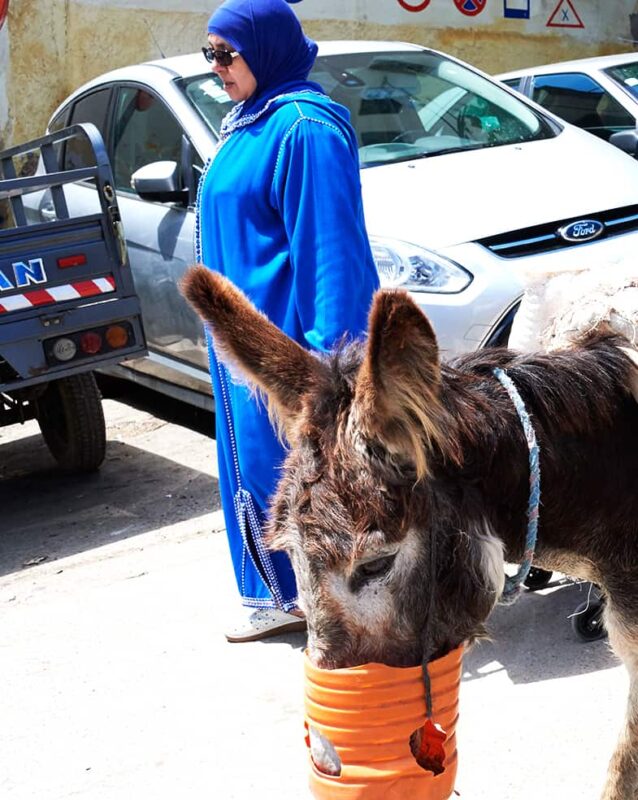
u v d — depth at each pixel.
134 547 5.14
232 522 3.97
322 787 2.14
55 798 3.31
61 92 10.41
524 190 5.22
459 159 5.59
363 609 2.03
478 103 6.17
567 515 2.38
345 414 2.05
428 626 2.06
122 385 8.16
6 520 5.80
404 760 2.09
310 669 2.09
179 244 5.95
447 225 4.94
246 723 3.59
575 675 3.65
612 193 5.28
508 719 3.45
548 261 4.90
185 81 6.20
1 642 4.32
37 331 5.22
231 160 3.57
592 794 3.06
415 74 6.32
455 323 4.69
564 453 2.34
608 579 2.54
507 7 12.87
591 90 8.56
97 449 6.20
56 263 5.23
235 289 2.37
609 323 2.55
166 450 6.62
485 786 3.15
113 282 5.41
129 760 3.46
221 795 3.24
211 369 3.81
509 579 2.36
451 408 2.13
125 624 4.35
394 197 5.16
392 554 2.02
